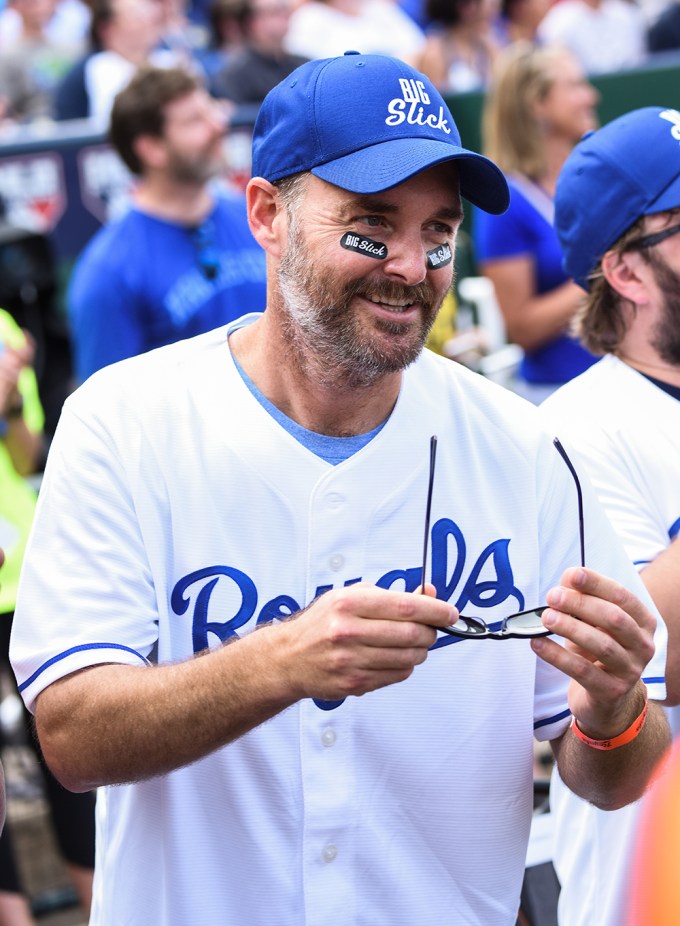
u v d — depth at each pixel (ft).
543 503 9.34
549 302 21.95
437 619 7.50
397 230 8.40
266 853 8.75
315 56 36.65
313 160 8.44
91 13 33.86
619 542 9.64
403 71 8.64
